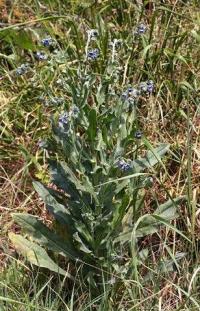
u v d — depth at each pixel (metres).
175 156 1.59
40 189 1.43
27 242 1.42
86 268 1.44
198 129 1.69
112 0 1.96
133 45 1.75
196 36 1.76
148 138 1.69
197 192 1.59
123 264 1.47
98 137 1.38
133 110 1.41
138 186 1.39
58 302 1.38
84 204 1.39
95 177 1.39
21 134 1.77
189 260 1.48
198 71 1.82
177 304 1.39
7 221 1.60
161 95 1.77
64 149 1.38
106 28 1.82
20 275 1.44
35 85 1.76
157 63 1.79
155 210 1.52
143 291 1.39
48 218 1.60
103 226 1.38
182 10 1.94
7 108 1.76
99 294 1.42
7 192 1.65
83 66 1.73
